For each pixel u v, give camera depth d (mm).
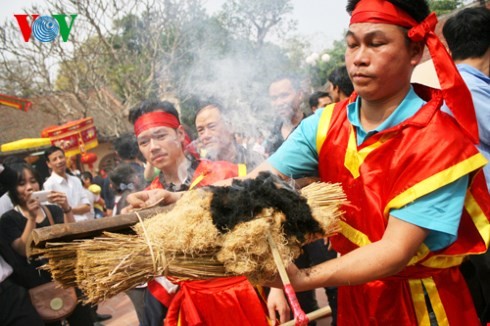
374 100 1532
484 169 2205
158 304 2654
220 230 1295
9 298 3018
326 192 1497
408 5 1427
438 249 1519
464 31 2428
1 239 3066
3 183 3156
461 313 1641
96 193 6266
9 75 10602
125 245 1297
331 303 3172
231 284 2232
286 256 1292
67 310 3197
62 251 1328
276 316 2492
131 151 4293
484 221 1570
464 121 1470
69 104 11625
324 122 1678
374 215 1510
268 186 1374
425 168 1413
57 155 4883
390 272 1385
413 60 1517
